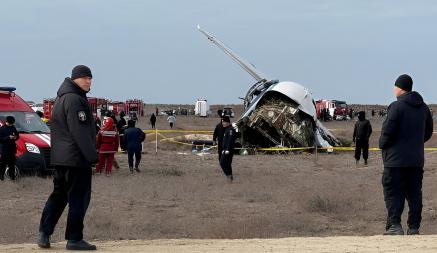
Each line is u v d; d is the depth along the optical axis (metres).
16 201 35.94
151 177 46.69
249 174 50.25
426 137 23.38
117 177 46.50
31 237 26.70
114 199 36.97
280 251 17.80
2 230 27.75
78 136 18.34
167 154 71.25
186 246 19.20
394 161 22.64
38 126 47.75
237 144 77.56
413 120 22.59
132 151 50.50
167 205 35.56
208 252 17.83
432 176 49.38
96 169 49.19
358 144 59.03
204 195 38.88
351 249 17.94
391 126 22.50
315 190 40.31
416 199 22.94
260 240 20.52
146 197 37.75
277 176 48.75
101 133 48.78
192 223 29.98
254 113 78.25
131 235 27.58
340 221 32.25
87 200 19.00
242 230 28.17
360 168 56.78
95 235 27.14
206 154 71.56
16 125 46.72
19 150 44.56
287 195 38.75
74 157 18.52
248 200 37.66
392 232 22.83
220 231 27.98
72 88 18.67
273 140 77.88
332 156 71.62
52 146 18.72
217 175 49.50
